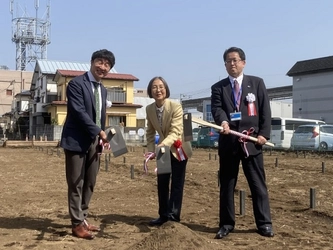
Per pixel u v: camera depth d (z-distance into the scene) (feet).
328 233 15.75
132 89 119.34
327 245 13.94
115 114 115.55
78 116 14.48
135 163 46.75
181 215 19.10
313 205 20.53
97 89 15.29
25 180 31.96
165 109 15.99
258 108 15.17
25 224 17.06
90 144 14.96
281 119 83.51
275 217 18.78
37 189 27.35
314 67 135.74
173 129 15.75
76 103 14.61
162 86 15.94
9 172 37.68
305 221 18.03
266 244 13.97
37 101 130.62
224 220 15.34
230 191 15.34
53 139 102.27
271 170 39.19
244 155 14.97
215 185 28.89
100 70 15.05
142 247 11.84
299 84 141.18
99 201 22.81
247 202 22.65
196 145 94.48
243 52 15.30
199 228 16.52
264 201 15.29
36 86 135.54
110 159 51.83
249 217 18.66
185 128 15.97
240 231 15.88
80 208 15.01
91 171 15.47
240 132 14.92
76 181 14.79
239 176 32.81
